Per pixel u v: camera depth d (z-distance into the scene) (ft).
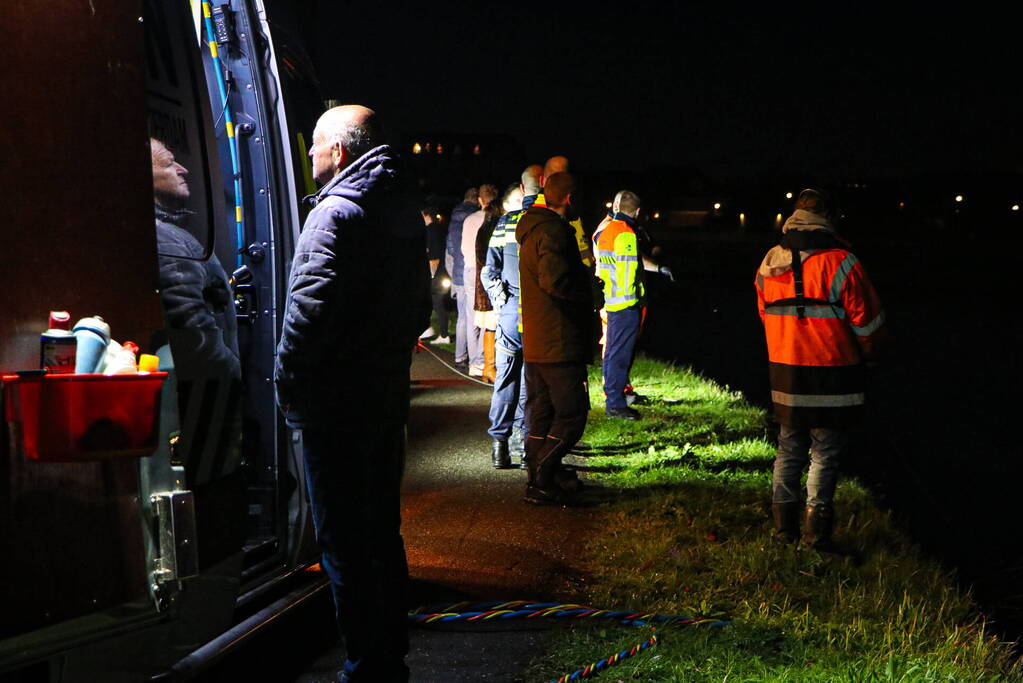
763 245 185.06
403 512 22.09
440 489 24.06
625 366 31.91
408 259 11.85
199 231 10.82
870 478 26.14
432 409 34.71
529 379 22.72
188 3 10.94
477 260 38.06
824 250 18.28
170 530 8.33
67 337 7.57
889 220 222.28
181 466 8.58
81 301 7.89
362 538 11.85
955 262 136.46
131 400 7.63
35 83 7.66
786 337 18.44
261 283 13.70
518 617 15.78
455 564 18.62
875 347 18.20
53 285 7.72
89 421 7.46
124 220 8.22
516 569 18.34
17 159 7.53
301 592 13.92
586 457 27.17
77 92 7.93
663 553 18.72
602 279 31.96
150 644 9.01
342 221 11.30
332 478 11.71
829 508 18.58
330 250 11.23
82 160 7.94
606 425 30.94
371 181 11.62
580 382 22.11
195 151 10.83
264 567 13.28
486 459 27.20
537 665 13.94
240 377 11.07
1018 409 36.47
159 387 7.80
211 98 13.44
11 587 7.39
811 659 13.83
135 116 8.34
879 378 43.96
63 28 7.86
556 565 18.62
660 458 26.68
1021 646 15.76
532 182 24.56
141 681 8.93
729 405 35.32
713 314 81.05
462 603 16.12
